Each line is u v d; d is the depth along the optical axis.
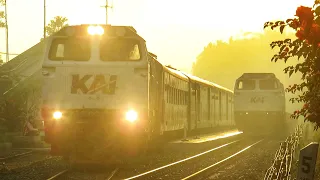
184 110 99.75
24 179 49.03
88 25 57.44
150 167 60.25
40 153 79.81
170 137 97.75
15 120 109.75
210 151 81.88
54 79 56.59
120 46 56.91
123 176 51.50
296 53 26.23
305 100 32.16
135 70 56.25
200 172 55.25
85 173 53.06
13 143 94.94
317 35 22.38
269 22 25.55
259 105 129.62
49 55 57.03
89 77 56.38
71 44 57.12
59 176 49.91
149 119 58.88
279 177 36.59
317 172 46.06
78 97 56.19
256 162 72.50
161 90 75.75
